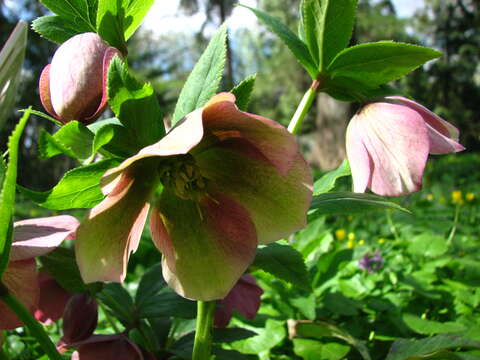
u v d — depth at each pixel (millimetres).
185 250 131
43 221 137
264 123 112
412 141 151
